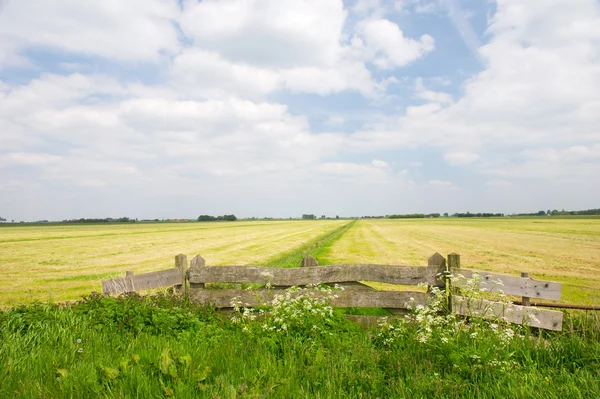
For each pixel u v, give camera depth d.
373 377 4.26
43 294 14.97
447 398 3.82
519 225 88.69
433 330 5.49
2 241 45.59
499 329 5.59
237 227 94.38
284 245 35.78
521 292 6.91
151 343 5.28
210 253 29.22
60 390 3.82
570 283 16.06
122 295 7.56
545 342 5.66
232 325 6.51
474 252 29.28
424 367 4.56
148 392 3.79
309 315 6.09
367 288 7.52
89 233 68.12
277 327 5.87
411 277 7.38
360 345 5.31
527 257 26.05
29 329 5.67
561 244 37.03
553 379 4.29
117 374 4.10
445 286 7.26
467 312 6.62
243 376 4.20
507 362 4.50
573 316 6.69
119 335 5.73
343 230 70.69
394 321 6.46
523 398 3.78
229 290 7.89
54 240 47.72
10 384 3.96
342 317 6.50
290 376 4.19
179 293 8.12
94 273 20.50
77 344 5.15
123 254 30.30
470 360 4.55
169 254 29.89
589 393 3.88
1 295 14.78
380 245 35.75
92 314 6.50
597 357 4.70
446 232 61.94
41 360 4.57
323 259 23.88
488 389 3.95
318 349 5.05
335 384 4.11
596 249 31.80
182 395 3.68
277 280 7.89
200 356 4.74
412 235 53.66
